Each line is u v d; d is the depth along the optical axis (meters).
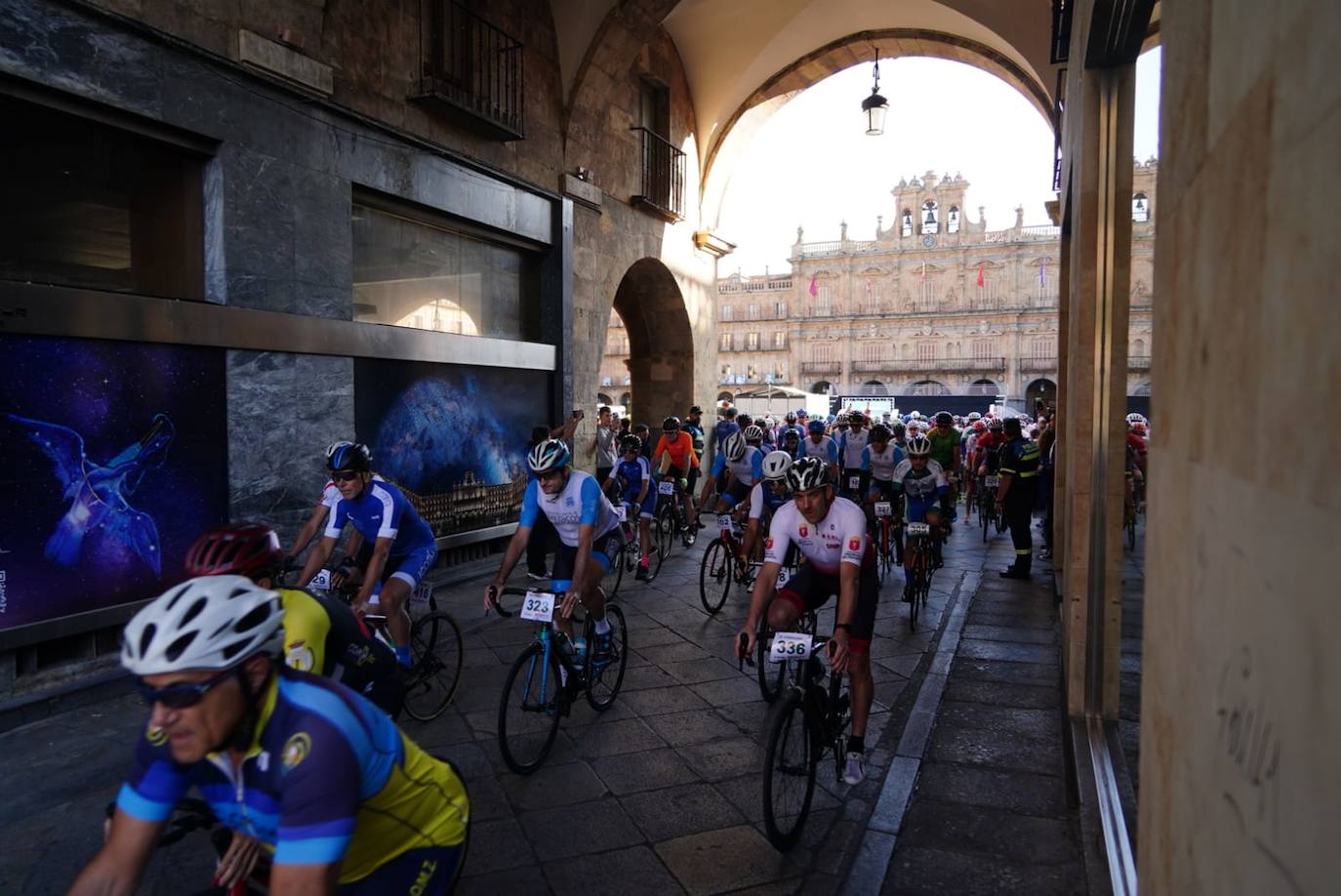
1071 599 3.83
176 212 5.73
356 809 1.43
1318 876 0.52
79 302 4.89
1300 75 0.60
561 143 10.09
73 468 4.93
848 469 10.74
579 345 10.53
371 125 7.10
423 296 8.22
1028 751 4.17
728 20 12.58
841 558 3.67
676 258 13.33
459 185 8.28
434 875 1.71
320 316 6.62
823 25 12.98
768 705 4.92
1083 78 3.70
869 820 3.47
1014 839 3.29
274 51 6.06
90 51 4.93
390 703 2.71
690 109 13.60
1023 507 8.52
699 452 13.19
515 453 9.50
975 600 7.52
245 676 1.38
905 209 64.38
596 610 4.60
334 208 6.75
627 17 9.94
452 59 8.25
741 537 7.72
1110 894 2.55
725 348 70.06
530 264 9.92
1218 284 0.89
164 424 5.46
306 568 4.12
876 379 64.38
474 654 5.86
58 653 4.93
